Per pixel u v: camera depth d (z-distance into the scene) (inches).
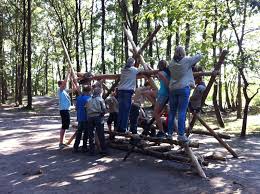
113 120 440.5
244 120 570.9
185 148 323.3
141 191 270.4
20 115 929.5
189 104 367.9
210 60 567.5
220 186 280.4
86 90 408.2
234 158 380.5
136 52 416.8
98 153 400.8
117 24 1190.3
